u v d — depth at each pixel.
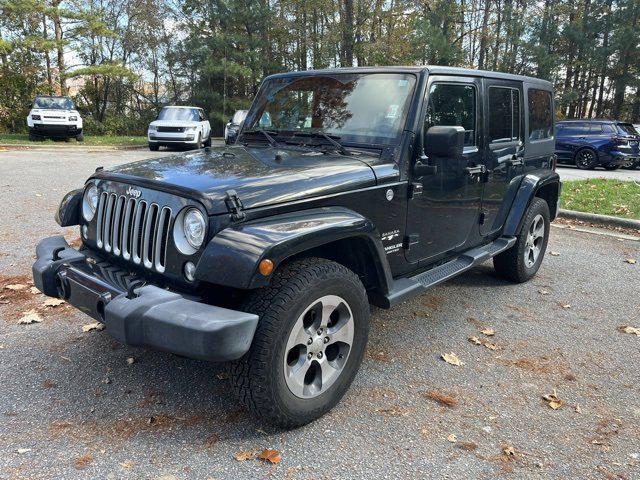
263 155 3.52
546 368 3.69
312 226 2.73
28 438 2.72
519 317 4.59
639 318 4.63
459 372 3.59
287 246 2.58
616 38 31.05
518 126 4.93
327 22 34.00
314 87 4.03
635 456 2.76
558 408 3.19
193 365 3.52
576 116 39.25
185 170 3.09
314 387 2.94
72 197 3.53
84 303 2.94
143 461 2.58
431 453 2.73
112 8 31.80
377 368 3.61
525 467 2.64
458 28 34.22
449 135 3.28
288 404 2.76
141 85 35.38
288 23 30.66
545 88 5.45
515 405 3.21
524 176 5.11
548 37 31.80
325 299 2.83
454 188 4.05
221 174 2.96
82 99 34.72
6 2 25.41
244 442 2.75
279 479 2.49
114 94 35.03
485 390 3.37
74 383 3.26
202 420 2.92
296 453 2.68
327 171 3.15
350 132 3.71
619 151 17.19
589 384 3.49
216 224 2.61
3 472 2.46
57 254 3.27
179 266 2.73
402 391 3.32
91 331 3.98
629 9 30.75
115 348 3.71
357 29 29.95
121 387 3.23
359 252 3.21
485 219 4.62
